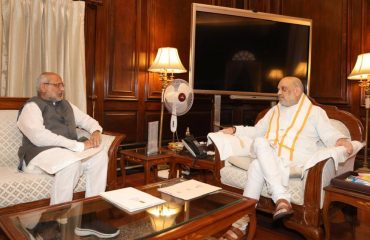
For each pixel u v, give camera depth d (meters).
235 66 3.99
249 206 1.59
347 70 4.21
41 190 1.96
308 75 4.27
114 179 2.43
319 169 1.91
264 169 2.03
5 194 1.82
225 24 3.91
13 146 2.30
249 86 4.07
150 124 2.67
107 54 3.56
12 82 2.84
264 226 2.29
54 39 3.06
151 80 3.95
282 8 4.82
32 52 2.97
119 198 1.56
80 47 3.23
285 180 2.01
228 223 1.49
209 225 1.39
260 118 2.78
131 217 1.41
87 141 2.27
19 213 1.39
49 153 2.09
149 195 1.63
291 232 2.18
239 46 3.99
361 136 2.32
